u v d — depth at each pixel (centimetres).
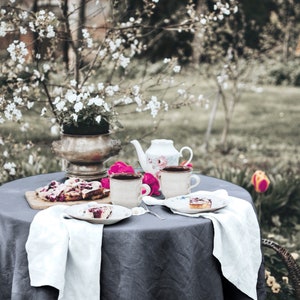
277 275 393
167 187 275
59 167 529
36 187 309
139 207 259
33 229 236
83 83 411
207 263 241
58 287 226
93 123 298
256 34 901
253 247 264
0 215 254
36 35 424
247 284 250
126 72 470
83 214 244
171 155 294
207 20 408
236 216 251
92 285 228
